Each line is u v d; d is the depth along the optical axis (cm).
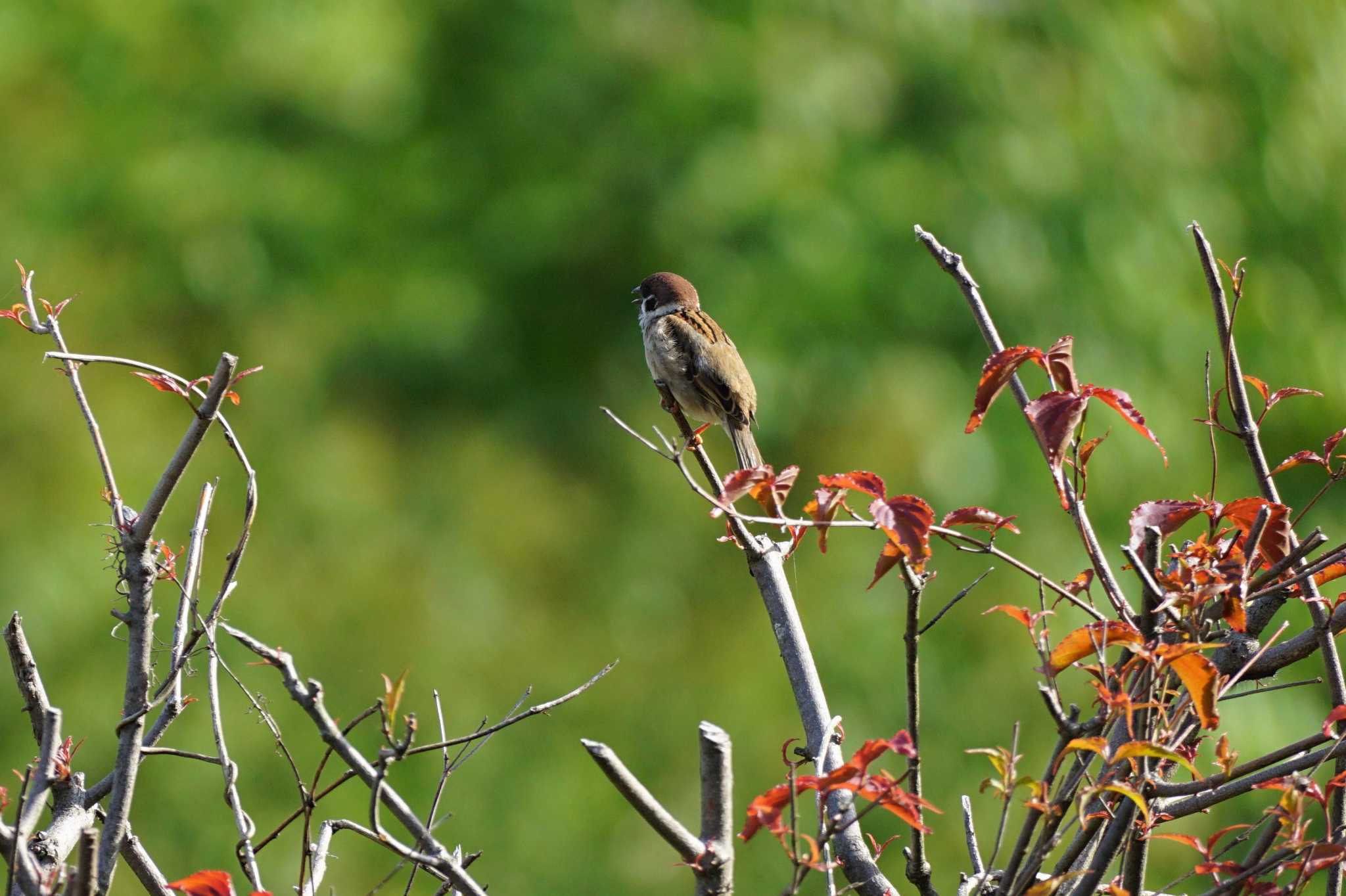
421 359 1644
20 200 1642
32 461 1340
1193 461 1505
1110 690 299
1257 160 1731
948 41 1673
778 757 1306
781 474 324
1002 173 1608
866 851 370
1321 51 1784
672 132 1642
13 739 1166
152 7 1814
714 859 280
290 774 1141
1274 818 329
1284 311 1623
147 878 337
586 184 1684
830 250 1513
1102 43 1708
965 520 320
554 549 1502
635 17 1786
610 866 1235
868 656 1328
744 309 1477
